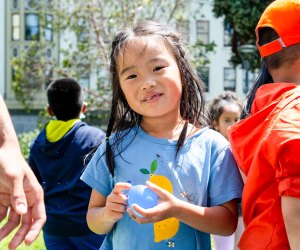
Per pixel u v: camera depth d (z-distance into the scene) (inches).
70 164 151.2
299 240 65.4
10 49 1075.9
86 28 589.3
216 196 83.5
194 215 77.9
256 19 766.5
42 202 69.1
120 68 87.9
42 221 68.1
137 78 85.8
